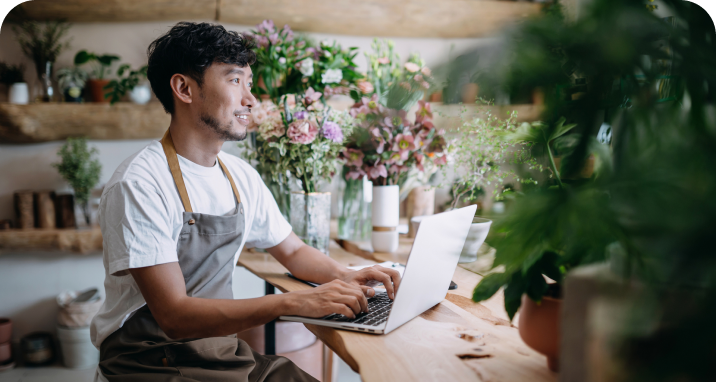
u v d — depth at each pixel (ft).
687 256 1.12
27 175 9.63
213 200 4.47
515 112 1.54
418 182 6.78
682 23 1.28
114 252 3.72
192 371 3.75
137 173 3.95
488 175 4.94
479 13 9.66
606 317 1.38
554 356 2.44
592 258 1.73
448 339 2.99
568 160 1.69
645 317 1.19
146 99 9.41
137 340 3.98
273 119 5.68
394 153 5.67
